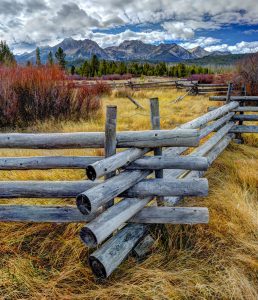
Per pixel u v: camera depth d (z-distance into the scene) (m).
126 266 2.60
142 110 11.30
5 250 2.82
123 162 2.60
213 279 2.49
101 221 2.34
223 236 2.94
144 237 2.82
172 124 8.42
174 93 18.64
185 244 2.89
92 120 8.55
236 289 2.35
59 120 8.62
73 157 2.96
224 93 16.42
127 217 2.57
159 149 3.00
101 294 2.33
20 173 4.18
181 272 2.52
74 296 2.32
